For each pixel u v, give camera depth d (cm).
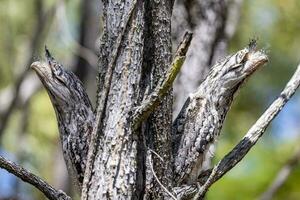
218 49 764
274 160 1270
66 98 490
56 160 1534
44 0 1420
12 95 1397
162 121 475
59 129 496
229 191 1237
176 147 490
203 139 490
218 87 496
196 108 496
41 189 475
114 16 477
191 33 442
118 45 471
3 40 1521
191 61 745
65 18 1109
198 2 763
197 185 484
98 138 467
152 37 481
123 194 457
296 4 1291
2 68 1532
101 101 469
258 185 1240
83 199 462
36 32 1358
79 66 1420
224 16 771
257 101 1432
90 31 1405
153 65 479
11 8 1512
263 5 1283
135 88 469
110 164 460
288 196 1203
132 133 464
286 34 1325
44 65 493
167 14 485
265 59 491
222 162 479
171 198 468
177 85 732
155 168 470
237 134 1361
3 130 1380
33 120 1589
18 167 471
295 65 1452
